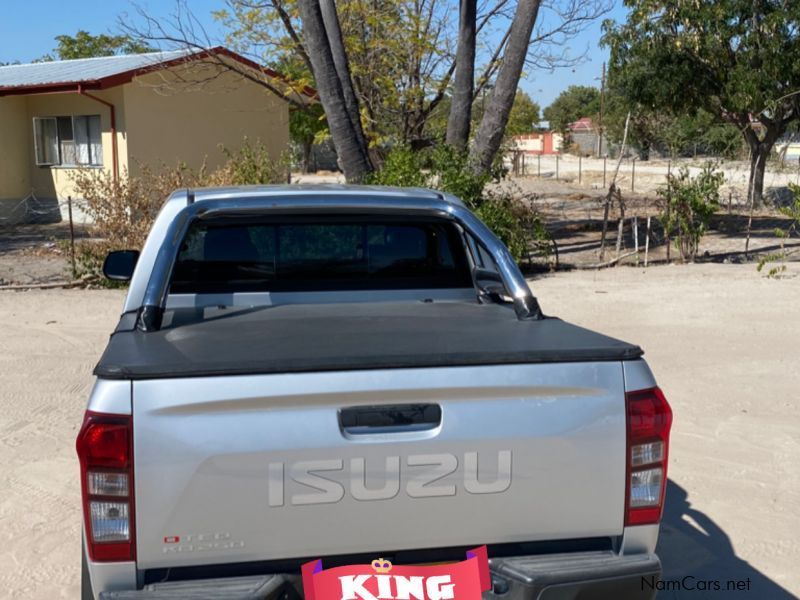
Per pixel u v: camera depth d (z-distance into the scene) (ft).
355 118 47.14
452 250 14.39
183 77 70.38
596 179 126.82
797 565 14.65
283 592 8.93
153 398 8.57
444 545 9.22
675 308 36.06
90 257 44.60
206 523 8.70
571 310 35.70
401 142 48.62
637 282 42.86
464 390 9.06
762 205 84.69
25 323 34.50
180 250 13.48
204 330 10.99
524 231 47.29
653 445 9.52
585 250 55.98
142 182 49.78
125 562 8.67
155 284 11.82
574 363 9.35
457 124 49.03
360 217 13.97
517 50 46.47
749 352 28.60
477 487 9.14
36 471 18.93
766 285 41.50
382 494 8.96
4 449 20.25
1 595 13.73
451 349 9.46
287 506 8.80
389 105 58.95
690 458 19.38
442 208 13.39
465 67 48.52
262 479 8.73
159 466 8.58
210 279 13.64
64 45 152.97
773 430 21.08
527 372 9.20
